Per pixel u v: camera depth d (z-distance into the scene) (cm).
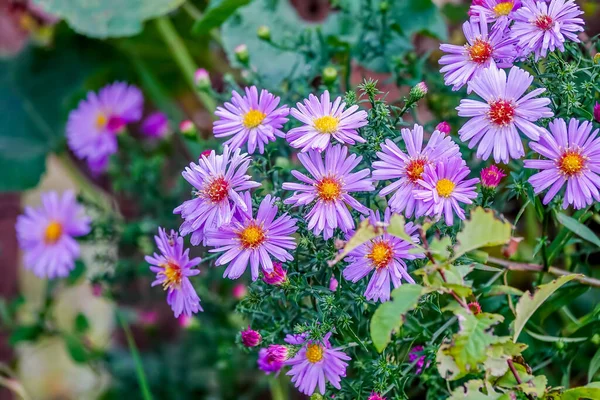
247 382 81
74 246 80
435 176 57
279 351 59
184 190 79
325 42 76
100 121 82
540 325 66
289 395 80
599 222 66
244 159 58
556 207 62
